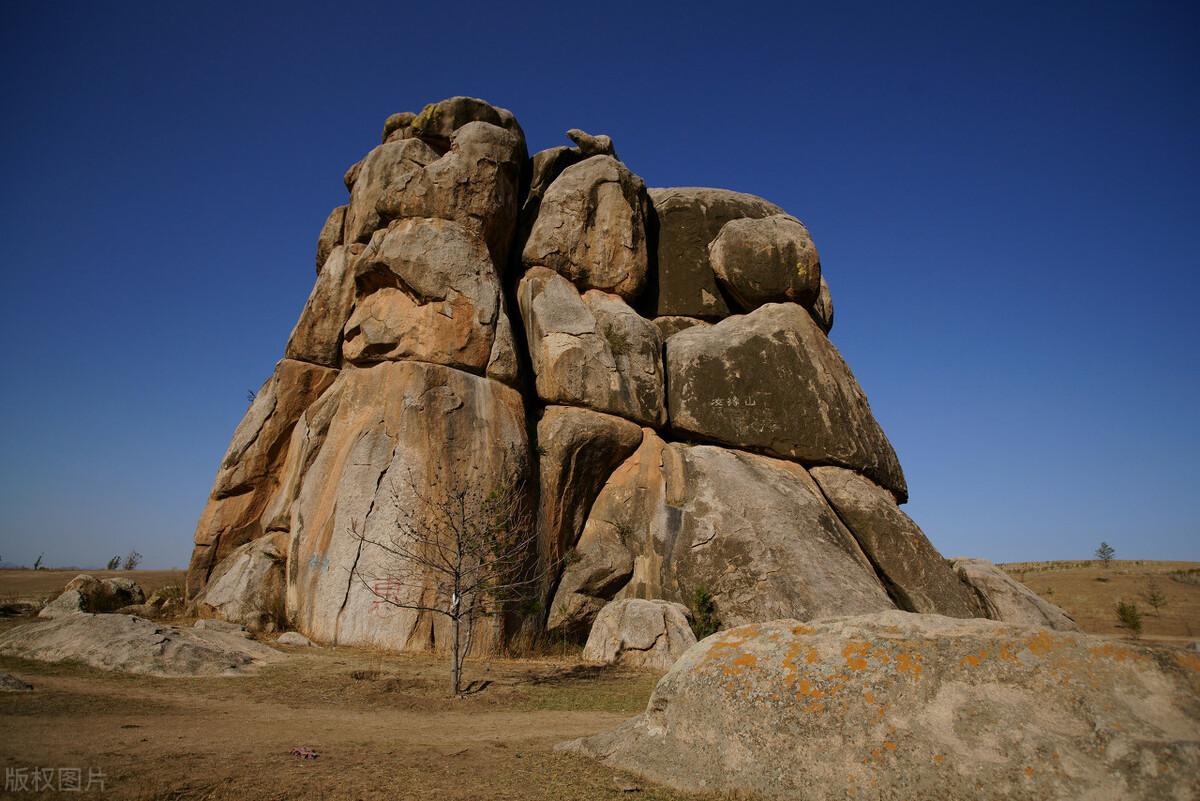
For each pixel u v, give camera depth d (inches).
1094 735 195.6
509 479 666.8
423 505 631.2
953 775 200.4
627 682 504.7
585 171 888.3
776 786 220.7
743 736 235.3
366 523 636.1
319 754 267.9
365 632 598.2
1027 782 192.2
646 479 776.3
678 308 936.9
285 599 672.4
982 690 213.9
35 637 462.3
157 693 378.6
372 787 231.3
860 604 652.1
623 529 756.0
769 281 876.6
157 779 225.6
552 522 722.2
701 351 845.2
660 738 257.3
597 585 713.0
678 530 734.5
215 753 262.4
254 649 522.3
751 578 681.6
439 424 666.8
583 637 705.6
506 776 248.5
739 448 809.5
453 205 757.9
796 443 794.2
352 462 665.0
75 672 410.3
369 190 796.0
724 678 249.4
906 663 226.7
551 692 452.1
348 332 746.2
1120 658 210.5
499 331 735.1
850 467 795.4
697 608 683.4
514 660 595.8
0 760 237.6
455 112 815.7
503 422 696.4
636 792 233.5
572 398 764.6
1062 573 1792.6
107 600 750.5
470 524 540.4
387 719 354.3
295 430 778.8
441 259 727.1
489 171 776.3
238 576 709.3
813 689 231.8
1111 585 1519.4
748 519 717.3
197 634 502.0
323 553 643.5
